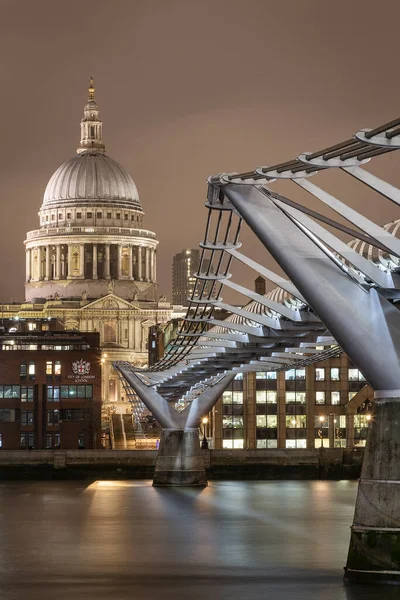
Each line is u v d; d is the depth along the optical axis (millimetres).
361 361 63438
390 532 63688
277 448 199250
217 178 64250
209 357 124688
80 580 72875
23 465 189375
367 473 64562
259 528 104688
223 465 189375
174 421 162375
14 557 84500
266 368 134250
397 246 57688
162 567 78688
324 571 75812
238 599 64688
